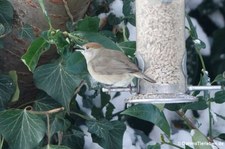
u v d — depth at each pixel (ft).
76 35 29.86
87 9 33.71
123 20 33.96
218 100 32.42
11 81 30.19
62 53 29.76
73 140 32.32
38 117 29.01
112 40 32.53
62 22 30.83
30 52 28.53
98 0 34.09
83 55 29.84
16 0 30.55
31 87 32.14
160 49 31.48
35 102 31.24
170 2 31.63
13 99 30.50
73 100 32.76
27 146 28.78
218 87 30.89
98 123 31.19
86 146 34.71
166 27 31.60
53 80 29.60
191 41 40.14
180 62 31.45
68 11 30.42
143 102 29.25
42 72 29.60
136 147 36.99
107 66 29.63
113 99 36.24
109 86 30.42
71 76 29.68
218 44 41.81
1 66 31.55
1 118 28.86
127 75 29.63
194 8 42.16
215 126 38.60
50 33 29.07
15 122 28.91
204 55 41.22
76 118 33.17
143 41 31.78
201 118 38.78
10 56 31.19
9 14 30.07
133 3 33.99
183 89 31.19
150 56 31.50
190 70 40.47
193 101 29.71
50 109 31.14
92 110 33.63
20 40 30.76
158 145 31.27
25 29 30.68
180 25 31.81
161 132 38.34
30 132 28.89
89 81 30.68
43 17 30.53
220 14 42.16
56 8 30.27
